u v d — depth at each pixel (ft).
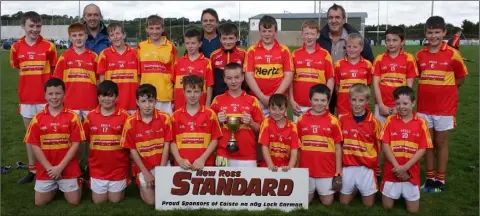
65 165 16.83
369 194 17.21
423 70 19.48
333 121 17.31
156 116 17.42
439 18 18.85
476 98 45.52
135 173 18.39
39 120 16.98
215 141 17.61
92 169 17.46
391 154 16.80
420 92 19.74
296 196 16.56
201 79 17.47
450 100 19.02
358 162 17.29
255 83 19.86
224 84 21.22
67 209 16.60
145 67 20.63
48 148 17.10
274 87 20.01
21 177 20.53
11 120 34.71
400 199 18.04
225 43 20.81
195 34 20.15
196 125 17.43
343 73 20.12
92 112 17.47
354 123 17.35
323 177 17.22
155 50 20.71
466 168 22.02
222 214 16.05
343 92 20.22
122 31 20.45
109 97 17.10
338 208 16.94
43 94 21.18
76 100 20.45
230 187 16.57
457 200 17.79
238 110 18.15
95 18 22.25
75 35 20.07
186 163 16.60
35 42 21.06
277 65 19.86
